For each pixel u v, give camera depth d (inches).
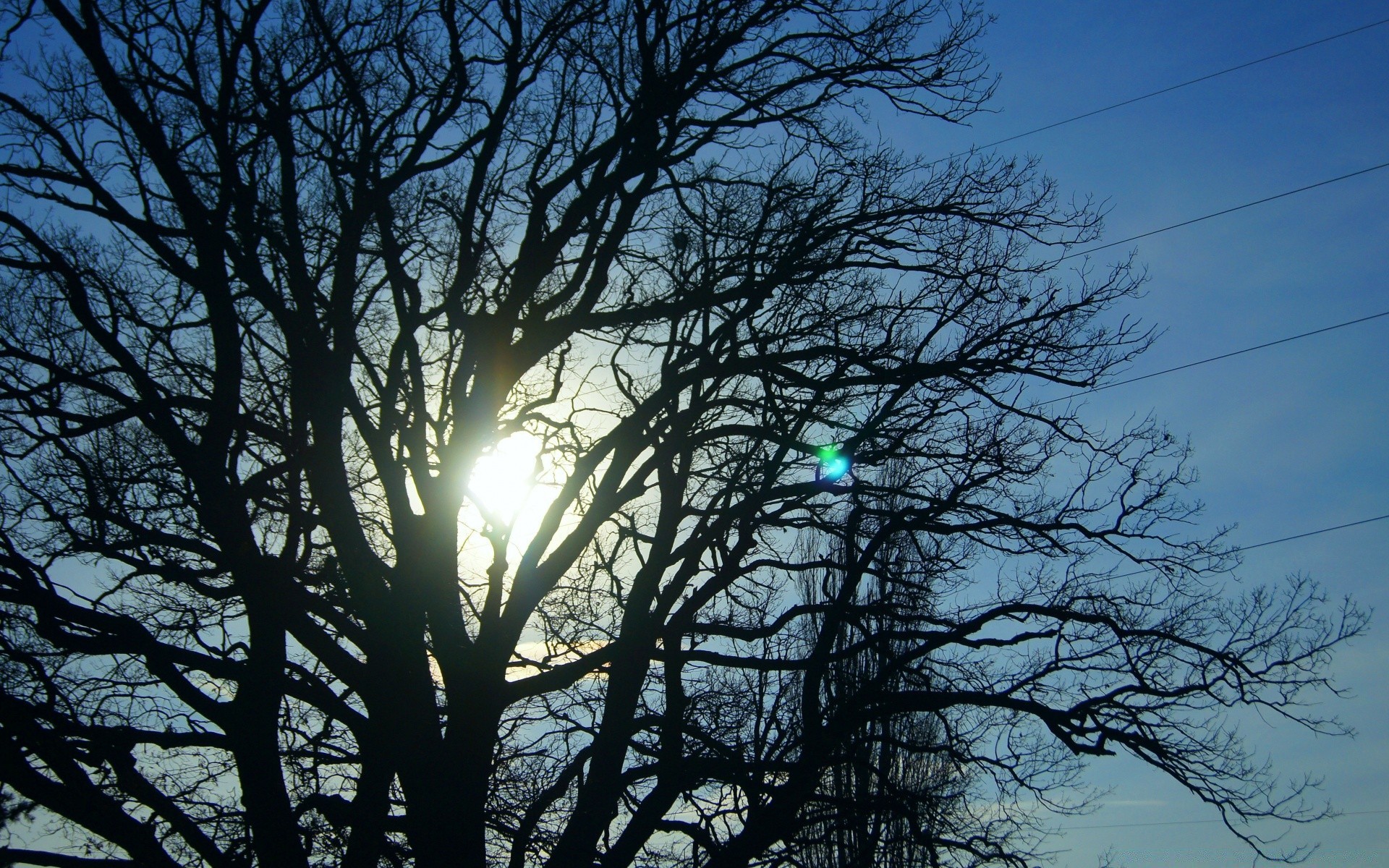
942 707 443.8
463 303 500.7
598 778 453.7
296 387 450.0
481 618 441.1
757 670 469.7
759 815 442.3
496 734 437.7
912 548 539.2
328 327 459.5
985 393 482.6
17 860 381.1
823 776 470.3
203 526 448.8
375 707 419.5
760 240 522.9
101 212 432.5
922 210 512.4
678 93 500.7
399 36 484.1
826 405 516.1
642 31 491.5
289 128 458.3
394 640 421.7
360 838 415.2
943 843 452.1
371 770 423.8
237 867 415.8
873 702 452.8
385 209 453.7
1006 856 457.7
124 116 421.7
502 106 473.4
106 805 391.2
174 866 395.5
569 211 486.0
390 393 454.9
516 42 478.9
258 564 410.9
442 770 408.5
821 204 524.1
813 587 626.5
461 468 451.2
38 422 440.8
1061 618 459.2
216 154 448.1
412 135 490.3
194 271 436.1
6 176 447.8
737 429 481.4
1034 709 440.1
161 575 436.1
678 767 449.4
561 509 460.4
